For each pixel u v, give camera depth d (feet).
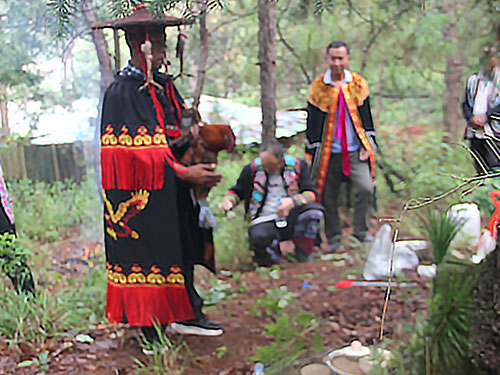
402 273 11.74
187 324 10.94
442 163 16.94
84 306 12.28
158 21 9.59
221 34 23.75
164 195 9.91
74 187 21.86
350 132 14.87
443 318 7.71
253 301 12.45
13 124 23.12
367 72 22.94
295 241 14.55
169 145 10.18
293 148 22.30
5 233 11.48
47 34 19.17
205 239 10.85
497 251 6.82
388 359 7.95
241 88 25.54
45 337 10.96
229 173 19.34
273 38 17.20
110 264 10.28
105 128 10.02
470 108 13.91
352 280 12.46
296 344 9.44
